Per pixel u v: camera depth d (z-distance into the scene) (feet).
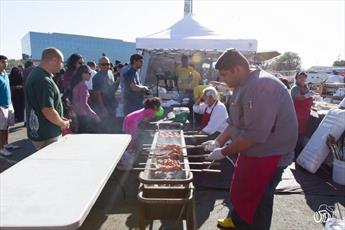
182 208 7.54
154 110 14.96
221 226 10.66
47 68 10.27
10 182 6.37
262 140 7.45
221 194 13.39
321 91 32.32
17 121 31.27
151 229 10.23
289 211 12.03
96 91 19.03
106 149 9.28
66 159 8.12
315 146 16.66
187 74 25.84
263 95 7.36
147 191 7.95
